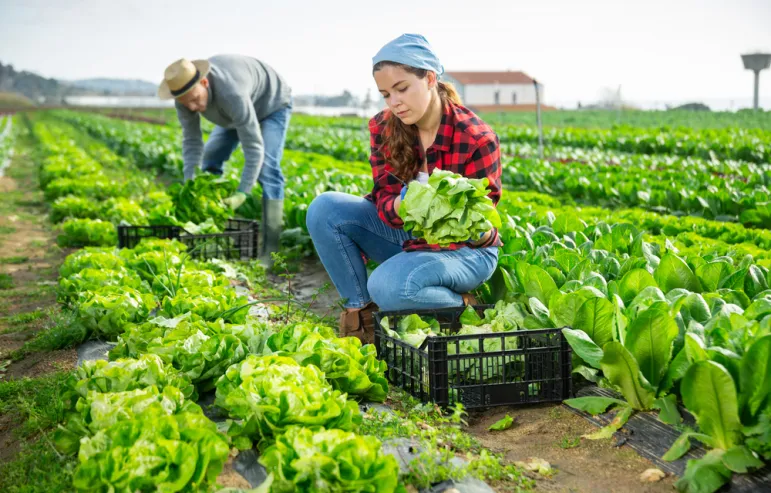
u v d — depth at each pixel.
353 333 4.89
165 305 4.79
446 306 4.45
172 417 2.70
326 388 3.10
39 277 7.96
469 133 4.28
